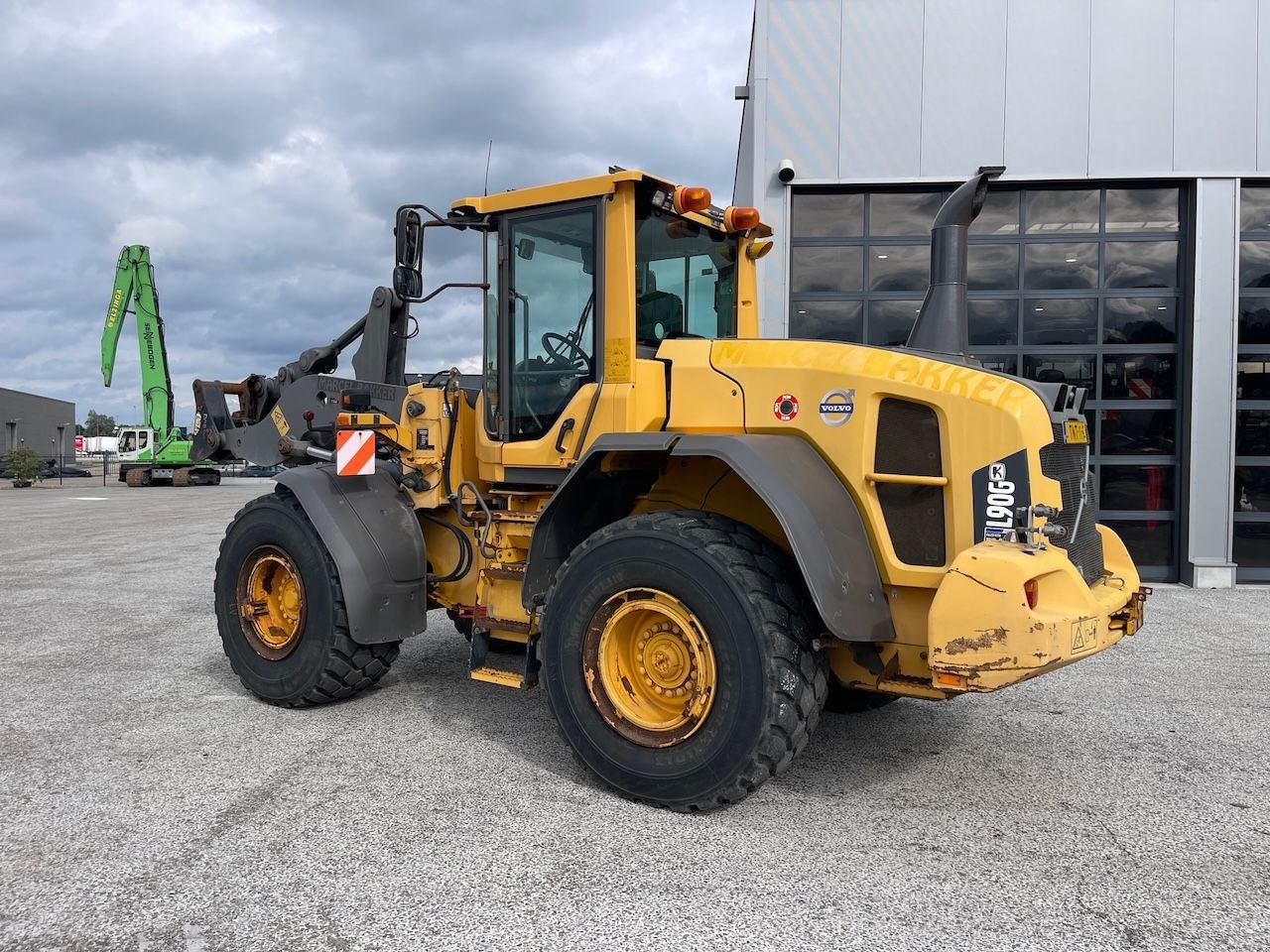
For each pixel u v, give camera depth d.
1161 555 9.04
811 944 2.38
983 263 9.09
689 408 3.72
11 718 4.33
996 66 8.70
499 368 4.19
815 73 8.85
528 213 4.07
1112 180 8.80
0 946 2.34
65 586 8.49
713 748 3.12
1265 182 8.68
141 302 30.92
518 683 3.84
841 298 9.08
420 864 2.82
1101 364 9.02
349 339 5.32
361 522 4.40
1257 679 5.24
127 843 2.96
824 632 3.26
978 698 4.85
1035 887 2.72
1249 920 2.52
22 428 52.94
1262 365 8.84
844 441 3.37
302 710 4.50
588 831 3.08
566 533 3.82
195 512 18.69
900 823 3.19
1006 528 3.09
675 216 4.09
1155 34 8.55
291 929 2.44
